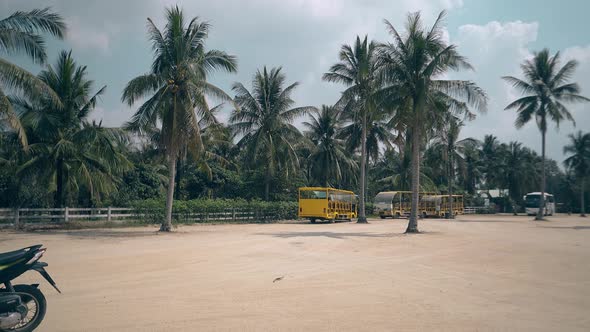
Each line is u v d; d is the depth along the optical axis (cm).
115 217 2947
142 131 2473
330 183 5659
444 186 7369
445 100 2620
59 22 1862
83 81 2759
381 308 764
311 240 2006
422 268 1235
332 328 638
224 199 3947
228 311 736
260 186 4631
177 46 2356
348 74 3691
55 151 2556
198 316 701
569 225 3684
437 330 632
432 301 825
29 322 615
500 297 868
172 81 2373
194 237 2130
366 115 3762
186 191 4591
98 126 2691
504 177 7694
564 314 736
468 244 1908
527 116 4453
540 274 1152
